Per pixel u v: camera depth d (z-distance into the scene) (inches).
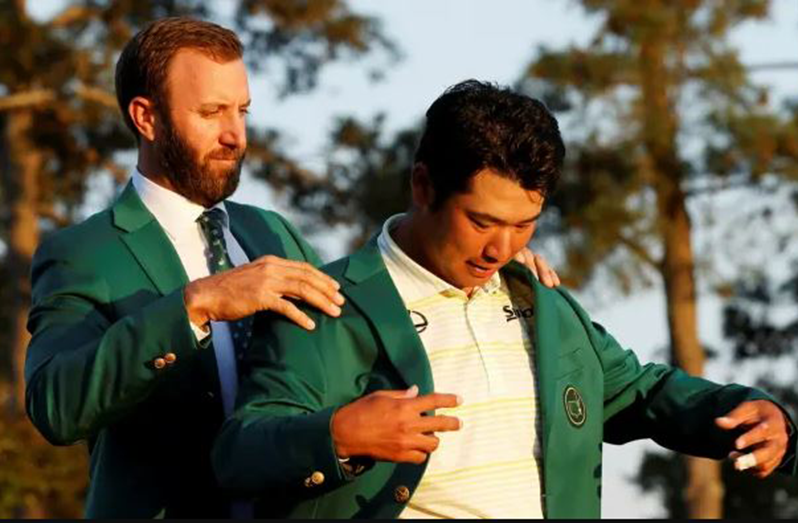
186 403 451.2
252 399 381.4
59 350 438.3
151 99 470.9
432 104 384.5
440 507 378.6
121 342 412.2
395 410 358.3
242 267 404.5
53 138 2103.8
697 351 2075.5
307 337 387.9
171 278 460.8
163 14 2132.1
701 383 417.7
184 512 450.0
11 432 1622.8
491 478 381.4
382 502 377.4
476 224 377.4
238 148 472.1
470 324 393.1
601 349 413.7
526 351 398.3
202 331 414.3
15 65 1995.6
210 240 473.7
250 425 373.1
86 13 2124.8
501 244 380.2
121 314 452.4
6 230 2207.2
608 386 416.8
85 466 1640.0
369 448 359.6
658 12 1897.1
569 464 391.2
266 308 392.5
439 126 378.9
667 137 1927.9
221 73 469.4
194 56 469.4
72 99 2062.0
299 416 367.9
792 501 2217.0
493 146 371.9
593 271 2003.0
